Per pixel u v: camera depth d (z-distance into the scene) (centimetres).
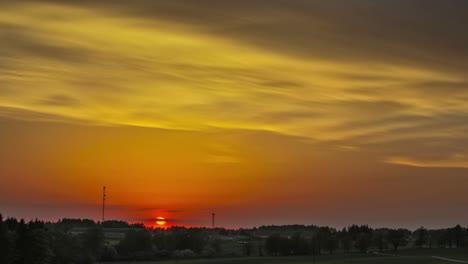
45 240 15000
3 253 14175
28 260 14562
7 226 14900
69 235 17775
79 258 17562
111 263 19088
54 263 16438
